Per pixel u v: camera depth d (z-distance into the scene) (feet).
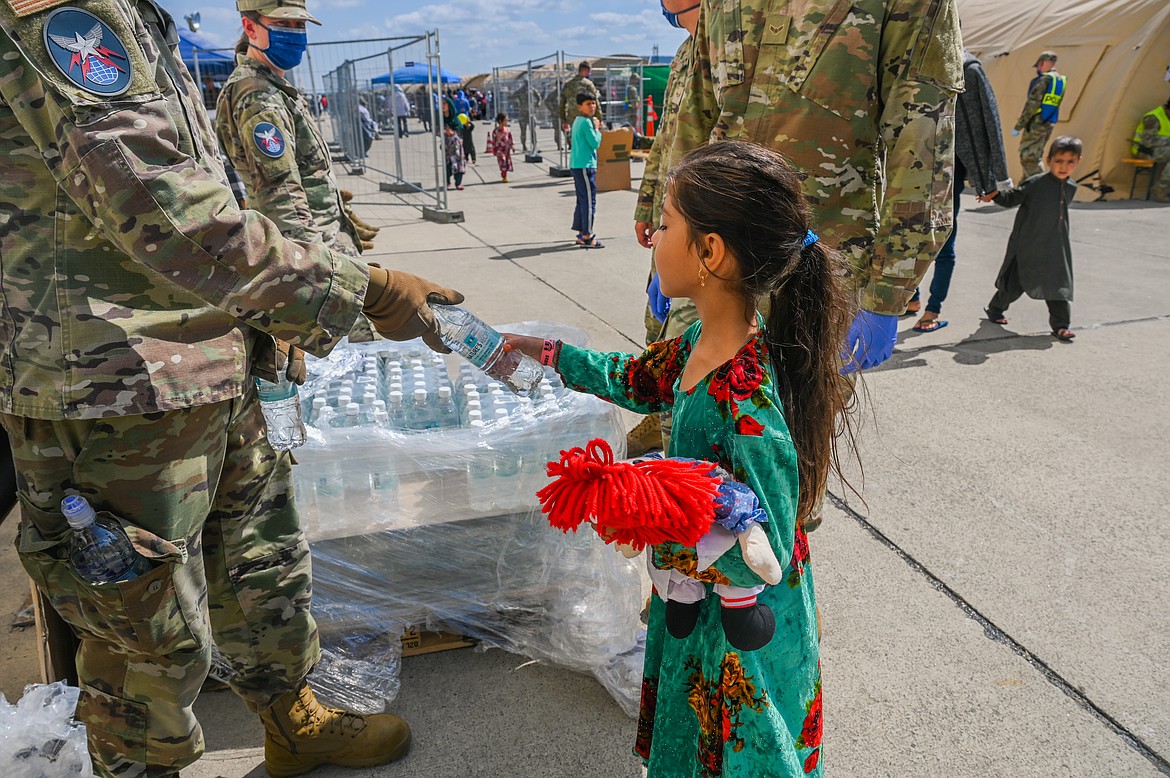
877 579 9.59
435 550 7.78
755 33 7.86
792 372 4.82
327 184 11.94
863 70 7.48
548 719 7.54
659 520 4.06
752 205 4.45
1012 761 7.06
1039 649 8.42
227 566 6.02
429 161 46.80
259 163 10.44
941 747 7.21
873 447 12.88
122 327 4.68
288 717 6.64
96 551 4.71
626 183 43.83
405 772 6.94
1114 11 33.83
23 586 7.60
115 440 4.80
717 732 4.91
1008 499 11.32
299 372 6.03
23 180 4.51
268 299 4.69
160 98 4.50
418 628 8.17
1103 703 7.70
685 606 4.75
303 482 7.53
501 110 75.72
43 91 4.21
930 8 7.25
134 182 4.28
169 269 4.48
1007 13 39.04
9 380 4.66
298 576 6.35
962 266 24.86
